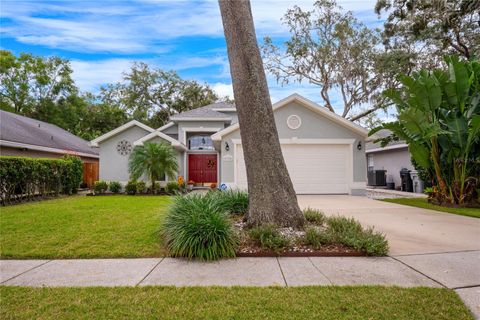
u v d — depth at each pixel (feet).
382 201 35.04
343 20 65.00
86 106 101.91
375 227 20.31
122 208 29.60
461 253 14.39
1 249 15.28
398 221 22.50
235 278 11.55
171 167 47.37
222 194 23.13
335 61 66.13
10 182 33.99
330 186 41.83
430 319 8.30
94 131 104.58
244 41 18.07
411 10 46.06
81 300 9.57
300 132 41.93
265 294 9.93
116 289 10.48
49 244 16.15
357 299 9.46
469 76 29.40
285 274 11.90
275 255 14.25
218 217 15.12
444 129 30.66
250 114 17.88
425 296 9.64
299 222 17.54
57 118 94.84
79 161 50.72
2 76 88.43
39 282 11.25
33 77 91.71
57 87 94.68
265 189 17.54
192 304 9.27
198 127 61.46
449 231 19.20
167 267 12.91
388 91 33.14
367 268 12.45
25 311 8.86
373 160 69.31
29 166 37.27
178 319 8.39
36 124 65.57
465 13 40.65
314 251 14.46
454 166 30.71
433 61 55.06
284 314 8.61
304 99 41.11
